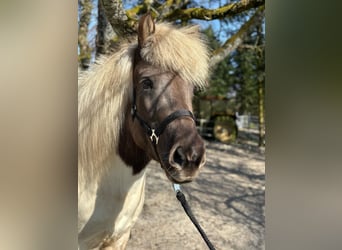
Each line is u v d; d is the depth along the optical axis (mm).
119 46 1737
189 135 1268
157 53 1396
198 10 3002
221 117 10062
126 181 1642
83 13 3990
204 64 1463
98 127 1565
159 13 3525
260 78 8844
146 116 1393
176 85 1367
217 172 5746
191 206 3916
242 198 4316
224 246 2951
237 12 2770
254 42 6832
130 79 1525
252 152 8133
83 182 1584
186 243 2967
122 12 2572
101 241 1722
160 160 1356
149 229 3232
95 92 1580
